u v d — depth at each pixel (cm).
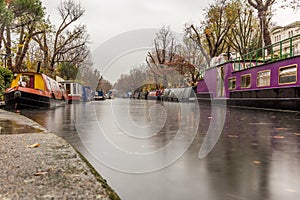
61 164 325
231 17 3344
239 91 2067
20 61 2833
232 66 2247
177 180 318
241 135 646
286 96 1523
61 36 3762
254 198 263
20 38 2853
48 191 237
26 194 230
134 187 296
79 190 240
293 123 897
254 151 466
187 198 265
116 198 229
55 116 1244
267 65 1727
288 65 1511
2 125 777
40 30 3062
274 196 267
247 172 346
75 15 3612
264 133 675
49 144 457
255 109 1734
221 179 320
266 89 1728
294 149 480
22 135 559
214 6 3375
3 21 1708
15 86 1841
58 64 4116
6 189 241
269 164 382
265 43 2878
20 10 2047
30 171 296
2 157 359
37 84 2008
